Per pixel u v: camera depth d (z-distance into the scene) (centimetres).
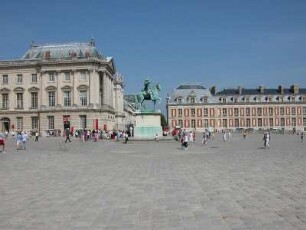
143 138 6719
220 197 1616
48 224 1220
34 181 2136
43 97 12319
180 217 1287
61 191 1808
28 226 1198
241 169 2603
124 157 3781
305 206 1416
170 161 3294
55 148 5566
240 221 1220
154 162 3216
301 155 3809
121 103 16475
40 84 12394
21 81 12544
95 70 12206
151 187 1892
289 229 1118
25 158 3712
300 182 1981
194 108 19150
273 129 17675
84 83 12144
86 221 1252
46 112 12219
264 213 1318
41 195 1711
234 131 17300
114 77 15200
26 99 12475
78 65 12169
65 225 1205
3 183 2066
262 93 19550
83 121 12100
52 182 2094
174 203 1510
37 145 6475
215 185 1930
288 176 2211
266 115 19362
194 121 19112
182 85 19625
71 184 2019
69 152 4622
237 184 1948
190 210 1385
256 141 7912
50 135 11806
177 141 6744
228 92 19638
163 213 1347
